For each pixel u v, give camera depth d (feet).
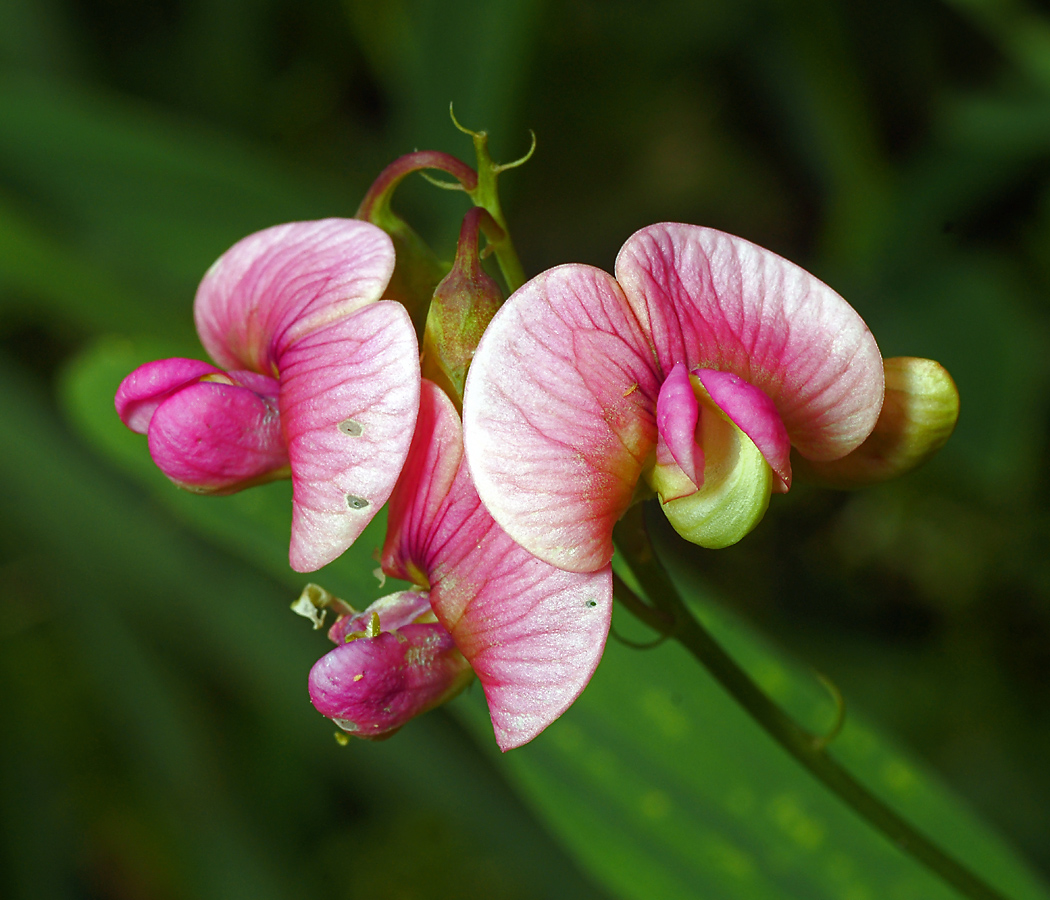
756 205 1.08
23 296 0.73
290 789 0.83
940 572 0.79
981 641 0.78
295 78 0.96
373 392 0.43
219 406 0.45
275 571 0.55
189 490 0.46
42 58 0.87
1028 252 0.82
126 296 0.70
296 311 0.45
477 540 0.44
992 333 0.75
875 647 0.82
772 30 0.93
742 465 0.43
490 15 0.63
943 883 0.53
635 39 1.01
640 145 1.11
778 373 0.44
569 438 0.42
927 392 0.45
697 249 0.43
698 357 0.44
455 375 0.44
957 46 0.92
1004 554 0.77
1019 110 0.76
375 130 1.01
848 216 0.85
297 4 0.93
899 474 0.46
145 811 0.87
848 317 0.43
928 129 0.94
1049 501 0.77
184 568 0.73
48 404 0.77
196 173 0.69
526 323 0.42
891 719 0.78
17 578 0.85
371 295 0.44
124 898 0.86
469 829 0.70
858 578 0.84
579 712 0.55
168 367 0.45
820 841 0.53
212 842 0.79
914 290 0.80
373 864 0.82
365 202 0.46
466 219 0.44
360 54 0.97
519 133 0.66
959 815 0.53
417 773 0.69
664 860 0.53
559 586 0.43
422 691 0.44
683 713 0.54
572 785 0.54
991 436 0.72
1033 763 0.75
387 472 0.43
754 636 0.54
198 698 0.82
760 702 0.48
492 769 0.69
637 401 0.43
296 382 0.44
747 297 0.44
